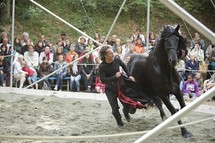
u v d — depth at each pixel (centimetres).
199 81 1330
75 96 1234
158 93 761
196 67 1378
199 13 2255
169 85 749
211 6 2256
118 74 780
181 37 731
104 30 2077
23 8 2122
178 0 2288
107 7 2216
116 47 1405
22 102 1105
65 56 1462
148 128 809
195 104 235
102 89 1330
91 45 1434
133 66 821
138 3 2194
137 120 891
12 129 775
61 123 854
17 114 937
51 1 2195
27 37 1508
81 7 2192
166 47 720
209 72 1391
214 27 2211
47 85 1397
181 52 739
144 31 2123
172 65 700
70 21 2100
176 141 697
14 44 1480
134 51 1379
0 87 1291
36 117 913
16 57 1390
